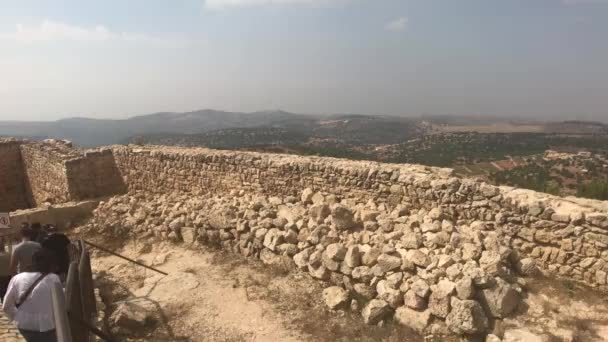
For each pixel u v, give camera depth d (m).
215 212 12.79
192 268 11.27
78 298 6.15
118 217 15.17
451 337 7.59
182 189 17.84
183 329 8.53
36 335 5.24
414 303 8.09
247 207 12.82
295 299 9.35
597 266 8.59
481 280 7.86
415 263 8.72
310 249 10.33
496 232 10.00
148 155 18.72
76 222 16.17
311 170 14.08
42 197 21.89
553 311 7.86
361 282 9.07
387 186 12.36
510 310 7.83
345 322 8.45
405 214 11.52
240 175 16.00
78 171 18.92
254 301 9.41
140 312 8.86
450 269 8.27
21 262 6.77
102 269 11.75
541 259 9.42
